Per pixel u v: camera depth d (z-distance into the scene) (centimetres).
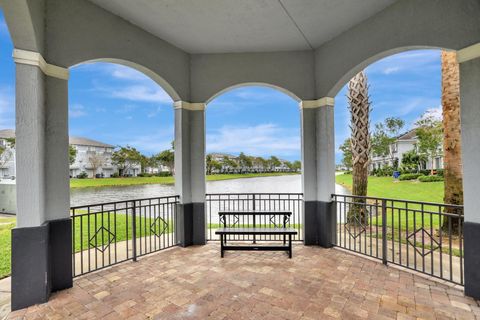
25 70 260
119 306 259
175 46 461
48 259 278
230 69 485
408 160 1881
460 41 277
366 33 383
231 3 345
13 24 246
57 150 301
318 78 468
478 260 262
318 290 288
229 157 4122
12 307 256
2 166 1565
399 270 344
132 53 389
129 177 3012
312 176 471
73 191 1769
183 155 470
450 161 503
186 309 252
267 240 507
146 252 418
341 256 404
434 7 301
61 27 306
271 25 399
